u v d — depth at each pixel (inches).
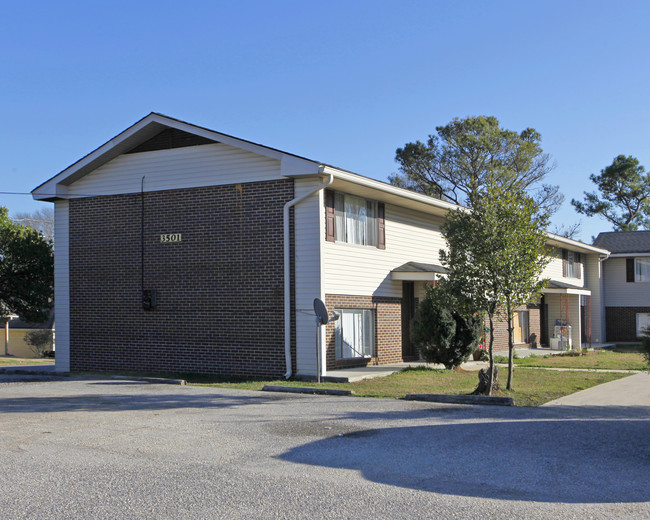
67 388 594.6
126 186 760.3
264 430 383.2
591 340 1418.6
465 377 680.4
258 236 684.1
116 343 758.5
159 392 563.8
